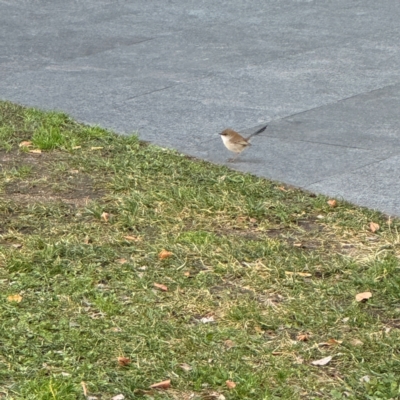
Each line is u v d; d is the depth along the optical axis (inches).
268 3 822.5
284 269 371.2
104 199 440.8
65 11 810.8
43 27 762.8
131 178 463.5
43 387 287.4
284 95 597.0
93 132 526.0
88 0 845.8
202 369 301.0
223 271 369.7
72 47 708.7
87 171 477.1
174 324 331.3
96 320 331.3
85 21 776.9
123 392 289.7
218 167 481.7
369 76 631.2
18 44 717.9
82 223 414.0
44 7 823.7
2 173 472.7
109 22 772.6
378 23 755.4
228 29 746.8
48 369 301.0
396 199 440.5
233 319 334.6
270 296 353.1
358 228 408.5
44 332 322.7
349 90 605.0
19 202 437.4
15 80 634.2
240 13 791.7
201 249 386.3
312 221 418.0
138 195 439.5
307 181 463.2
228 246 389.1
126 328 326.6
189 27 754.2
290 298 350.0
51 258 376.5
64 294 350.0
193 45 706.8
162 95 598.5
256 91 605.0
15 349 311.1
